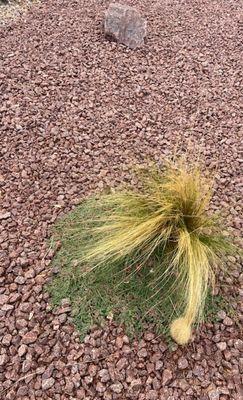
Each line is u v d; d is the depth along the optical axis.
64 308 2.19
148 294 2.22
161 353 2.08
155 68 3.85
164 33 4.30
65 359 2.04
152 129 3.27
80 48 3.88
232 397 1.98
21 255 2.39
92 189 2.75
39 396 1.95
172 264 2.15
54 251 2.40
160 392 1.97
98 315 2.17
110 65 3.77
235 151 3.16
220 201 2.76
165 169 2.87
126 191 2.57
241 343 2.14
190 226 2.28
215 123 3.40
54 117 3.25
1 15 4.23
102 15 4.37
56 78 3.56
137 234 2.12
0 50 3.78
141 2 4.78
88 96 3.46
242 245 2.50
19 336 2.11
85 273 2.27
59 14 4.33
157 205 2.30
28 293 2.25
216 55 4.10
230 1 5.07
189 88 3.69
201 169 2.98
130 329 2.13
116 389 1.97
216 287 2.30
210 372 2.05
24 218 2.58
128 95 3.53
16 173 2.85
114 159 2.99
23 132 3.11
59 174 2.86
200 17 4.65
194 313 2.02
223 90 3.72
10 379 1.99
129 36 3.97
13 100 3.33
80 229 2.46
